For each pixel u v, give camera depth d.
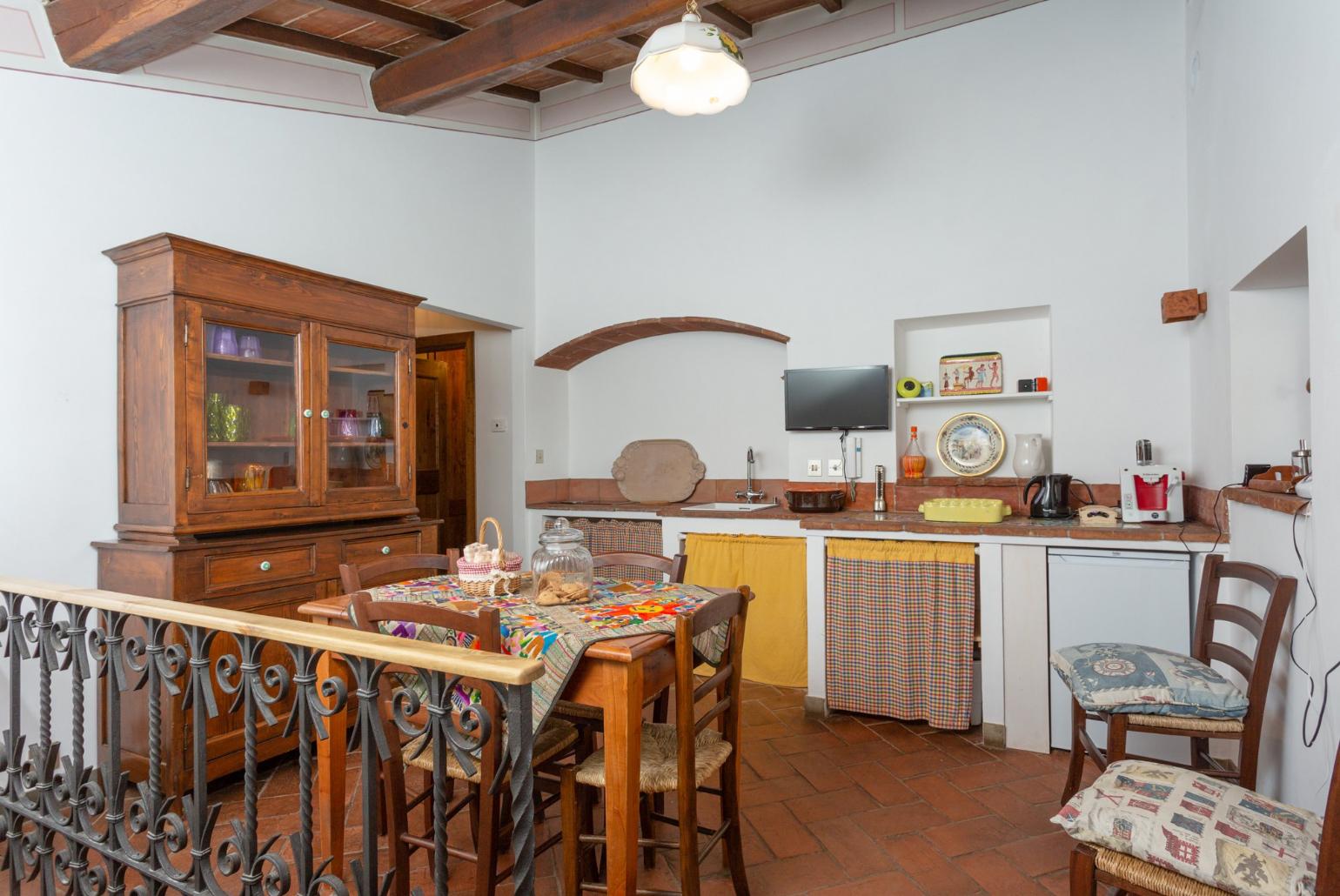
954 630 3.54
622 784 1.86
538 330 5.51
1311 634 2.11
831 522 3.81
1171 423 3.71
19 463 2.96
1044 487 3.81
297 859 1.55
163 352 2.99
